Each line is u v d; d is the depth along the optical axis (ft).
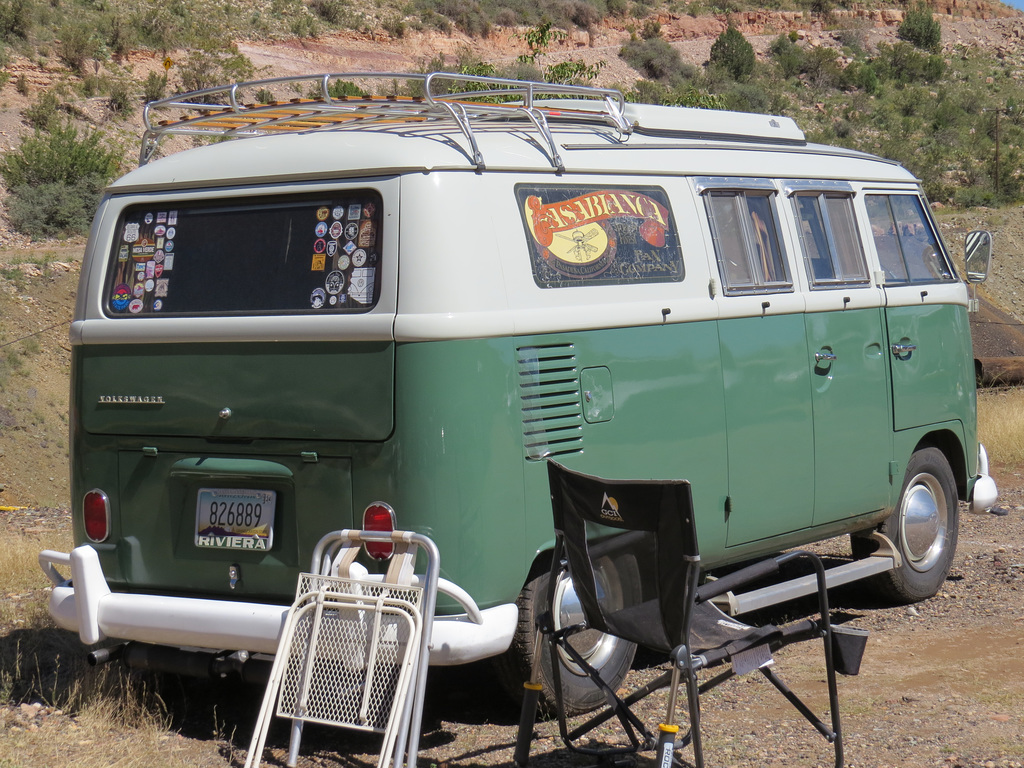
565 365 14.33
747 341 17.11
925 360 21.09
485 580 13.41
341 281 13.73
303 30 210.79
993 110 277.85
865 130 256.32
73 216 127.13
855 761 13.32
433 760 13.71
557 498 12.64
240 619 13.46
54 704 15.44
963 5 370.73
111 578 15.16
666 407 15.72
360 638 12.71
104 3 189.67
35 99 155.63
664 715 15.35
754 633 12.55
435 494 13.07
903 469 20.49
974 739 13.84
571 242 14.80
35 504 75.05
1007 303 115.55
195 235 14.90
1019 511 30.89
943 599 21.74
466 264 13.41
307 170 14.07
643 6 300.40
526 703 13.14
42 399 86.58
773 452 17.54
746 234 17.60
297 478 13.83
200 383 14.43
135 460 14.96
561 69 46.93
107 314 15.20
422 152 13.64
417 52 225.97
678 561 11.40
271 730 15.01
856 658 13.53
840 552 26.35
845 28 327.47
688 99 49.70
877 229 20.48
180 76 176.14
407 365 13.07
